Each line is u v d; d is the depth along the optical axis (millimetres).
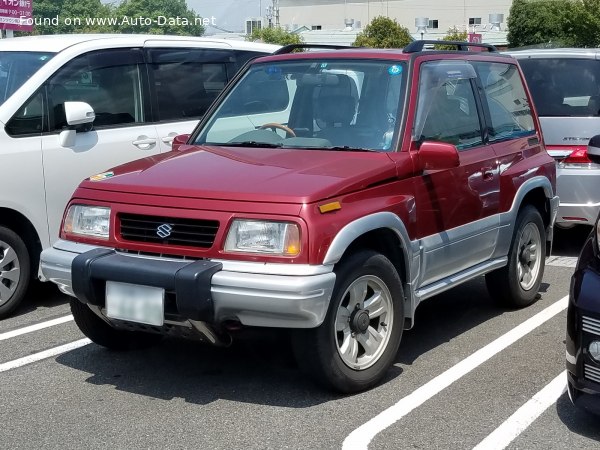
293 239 4555
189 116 8055
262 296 4488
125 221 4973
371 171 5059
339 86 5883
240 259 4613
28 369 5613
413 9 69562
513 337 6234
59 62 7137
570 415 4797
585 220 8664
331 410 4859
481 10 67000
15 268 6781
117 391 5203
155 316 4668
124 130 7480
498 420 4727
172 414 4832
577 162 8578
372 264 5012
